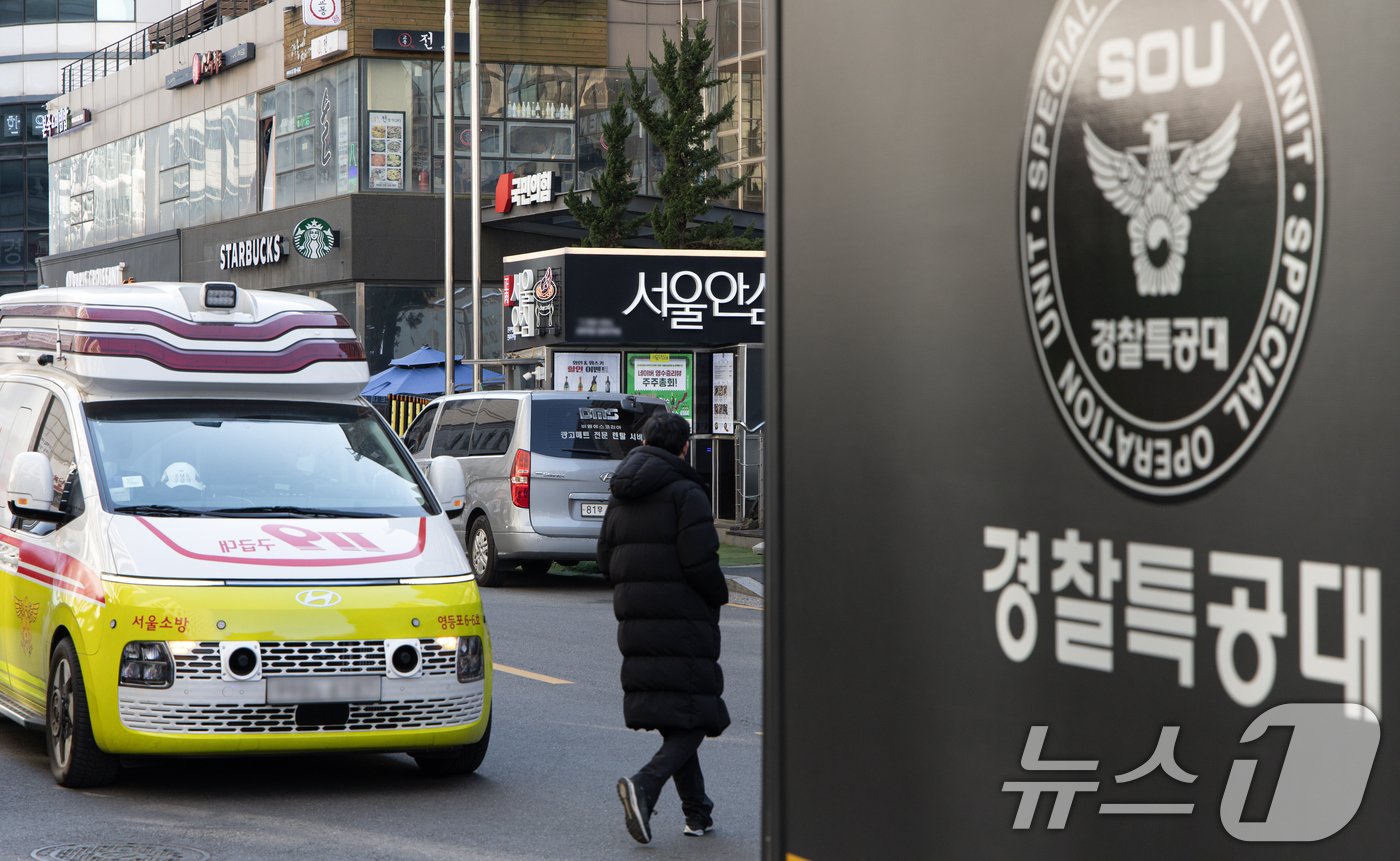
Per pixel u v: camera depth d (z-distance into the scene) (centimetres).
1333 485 313
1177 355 347
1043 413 385
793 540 475
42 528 1438
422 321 6994
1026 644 391
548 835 1207
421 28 6931
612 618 2661
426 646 1315
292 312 1573
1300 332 319
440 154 7000
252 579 1300
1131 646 362
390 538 1391
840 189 453
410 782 1395
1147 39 352
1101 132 364
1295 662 322
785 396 477
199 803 1298
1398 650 303
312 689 1275
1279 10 322
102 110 9069
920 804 427
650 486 1180
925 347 423
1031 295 387
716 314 4491
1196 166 340
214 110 7919
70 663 1313
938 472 420
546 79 7081
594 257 4434
